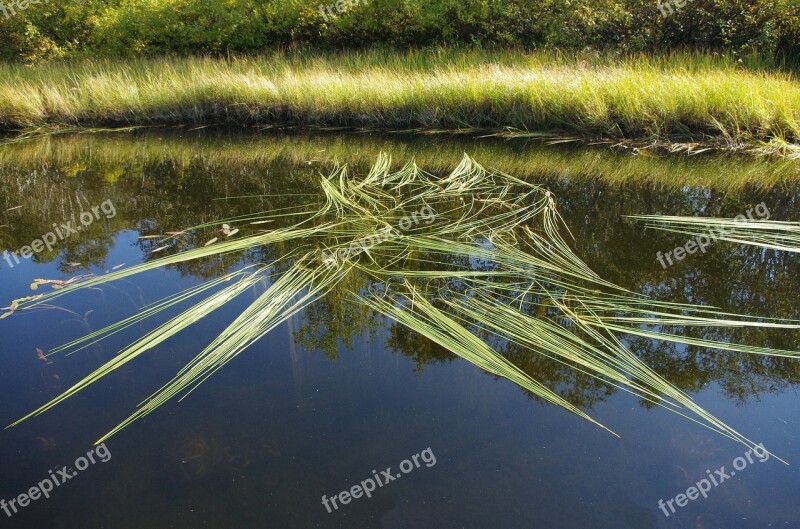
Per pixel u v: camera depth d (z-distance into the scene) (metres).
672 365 2.63
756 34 8.56
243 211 5.04
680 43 9.20
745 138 6.57
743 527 1.83
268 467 2.12
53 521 1.91
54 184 6.22
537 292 3.30
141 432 2.30
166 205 5.32
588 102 7.26
